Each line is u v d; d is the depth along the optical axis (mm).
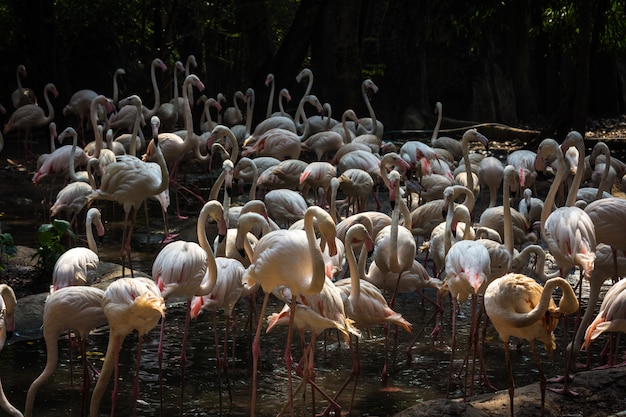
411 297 10406
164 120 20984
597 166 13867
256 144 15328
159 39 26750
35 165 19422
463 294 7238
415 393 7281
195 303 7340
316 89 25453
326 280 6754
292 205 11430
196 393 7266
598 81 31125
